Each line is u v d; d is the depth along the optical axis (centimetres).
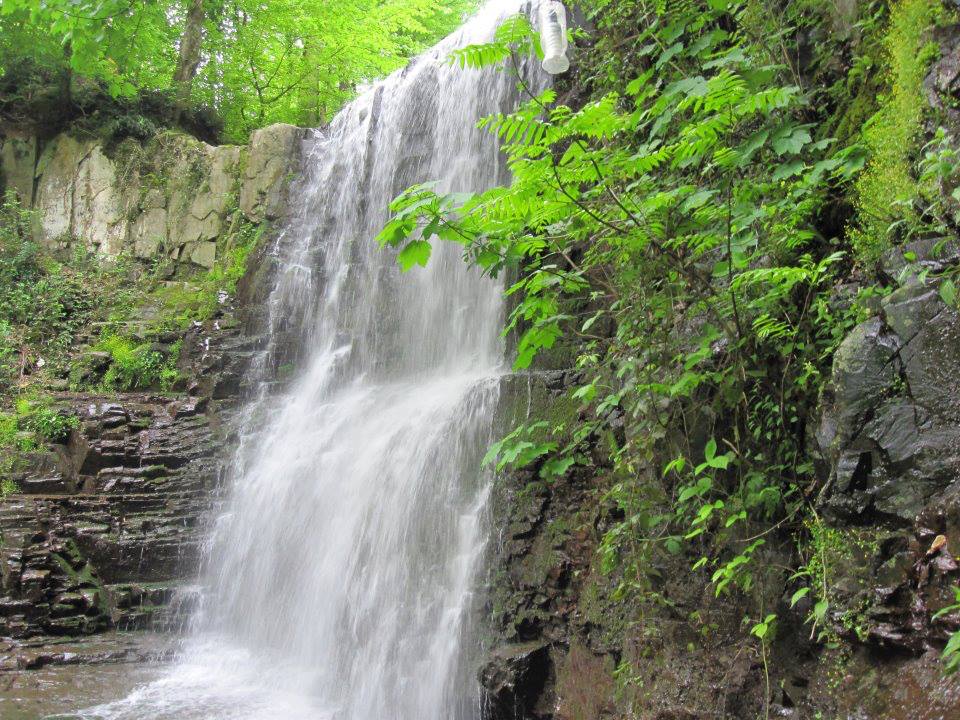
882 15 491
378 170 1312
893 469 394
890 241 429
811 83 538
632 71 706
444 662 682
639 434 553
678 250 514
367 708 726
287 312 1340
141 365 1350
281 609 906
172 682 803
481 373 954
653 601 539
